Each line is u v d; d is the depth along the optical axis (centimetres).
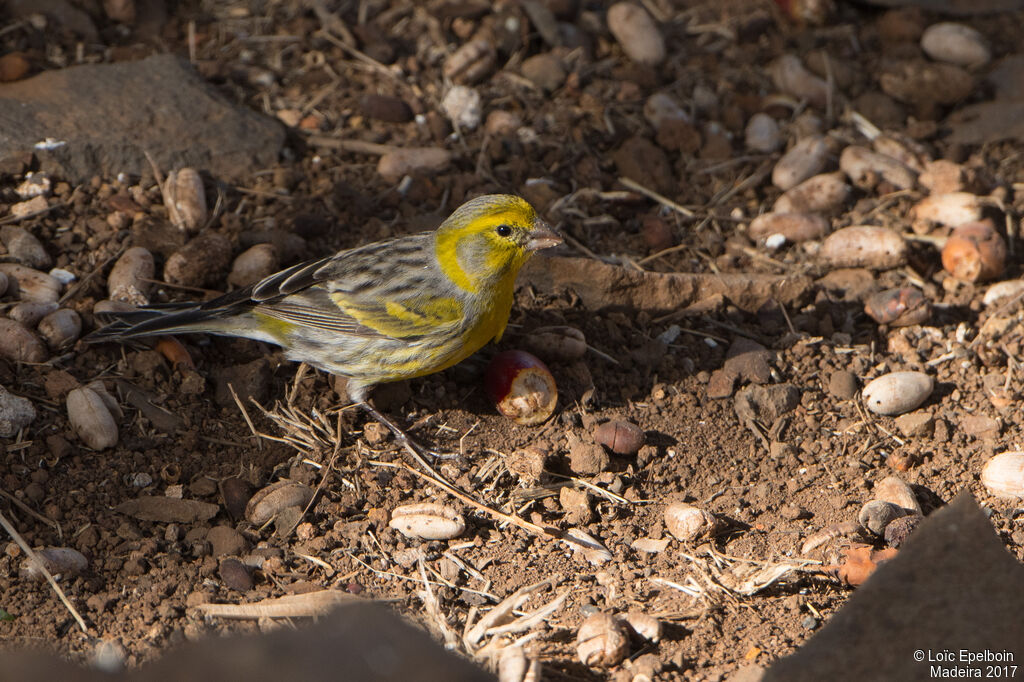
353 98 1384
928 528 756
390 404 1038
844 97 1473
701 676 764
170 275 1091
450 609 839
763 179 1352
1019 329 1126
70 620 804
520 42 1477
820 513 942
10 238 1083
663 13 1595
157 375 1005
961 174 1292
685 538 903
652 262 1233
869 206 1299
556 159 1333
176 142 1240
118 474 929
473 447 1010
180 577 852
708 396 1073
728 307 1167
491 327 995
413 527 903
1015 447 1003
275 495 920
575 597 848
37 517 879
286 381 1048
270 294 986
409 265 984
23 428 934
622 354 1109
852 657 701
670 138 1380
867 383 1085
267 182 1245
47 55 1343
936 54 1512
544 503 959
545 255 1151
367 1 1531
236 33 1462
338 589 852
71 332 1009
